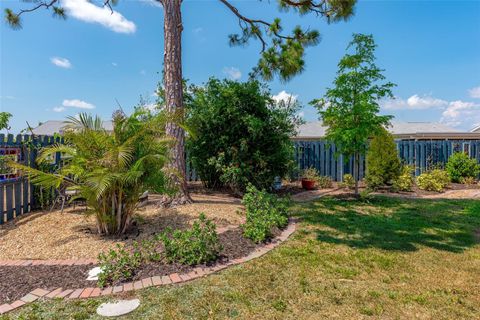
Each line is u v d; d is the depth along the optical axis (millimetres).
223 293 2752
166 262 3299
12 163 4281
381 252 3891
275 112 8555
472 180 10414
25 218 5191
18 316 2363
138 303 2566
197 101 8734
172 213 5465
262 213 4934
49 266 3262
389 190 9266
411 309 2520
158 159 4348
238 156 7977
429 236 4617
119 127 4449
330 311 2471
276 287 2881
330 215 5957
